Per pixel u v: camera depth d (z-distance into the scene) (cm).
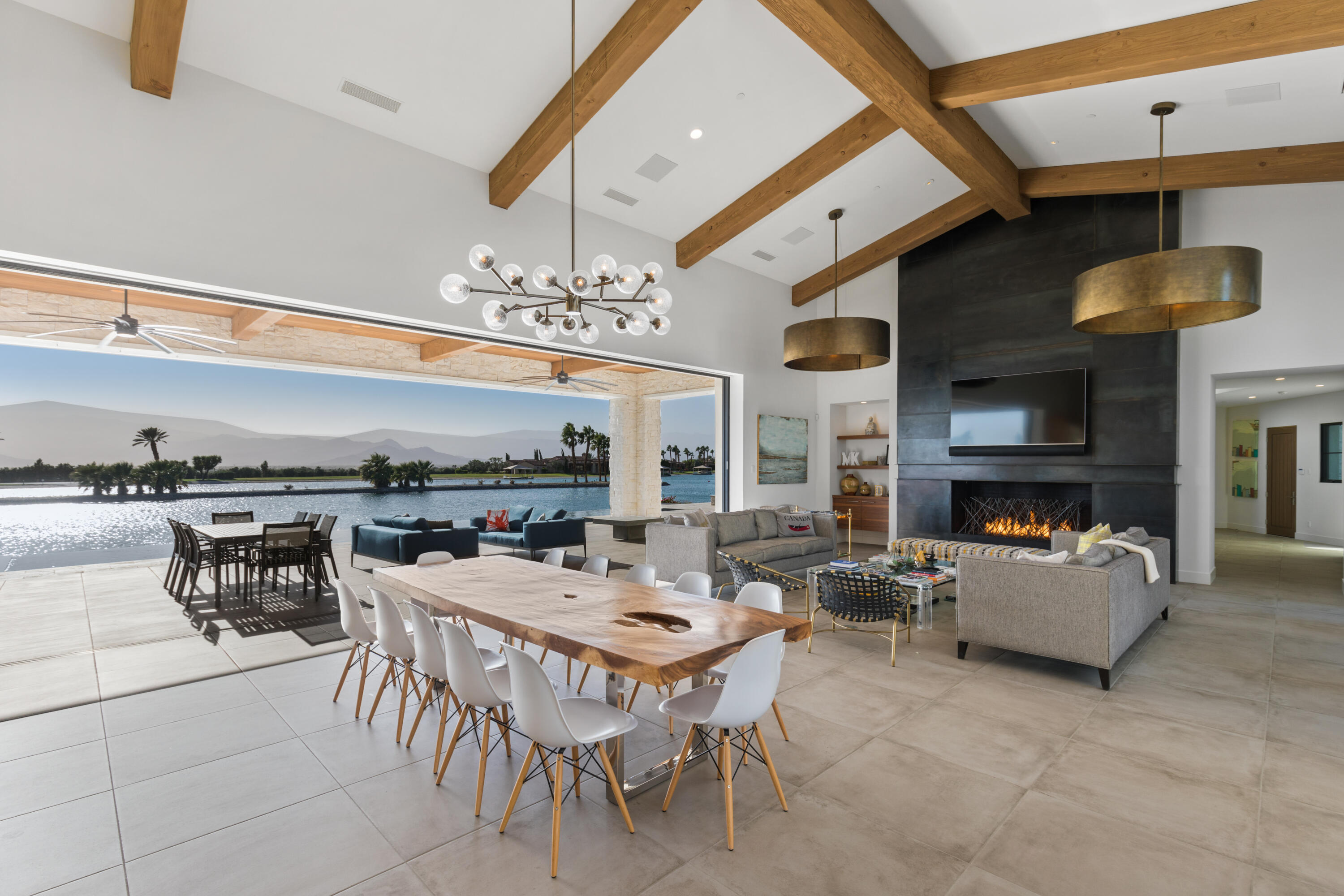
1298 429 996
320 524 662
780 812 229
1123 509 654
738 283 807
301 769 261
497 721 267
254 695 345
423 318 498
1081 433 671
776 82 483
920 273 812
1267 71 423
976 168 568
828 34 395
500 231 550
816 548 693
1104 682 354
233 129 409
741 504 819
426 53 409
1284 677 373
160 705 330
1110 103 492
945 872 194
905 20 422
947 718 315
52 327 662
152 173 378
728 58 452
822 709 327
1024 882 189
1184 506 643
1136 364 649
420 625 262
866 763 267
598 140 524
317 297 443
